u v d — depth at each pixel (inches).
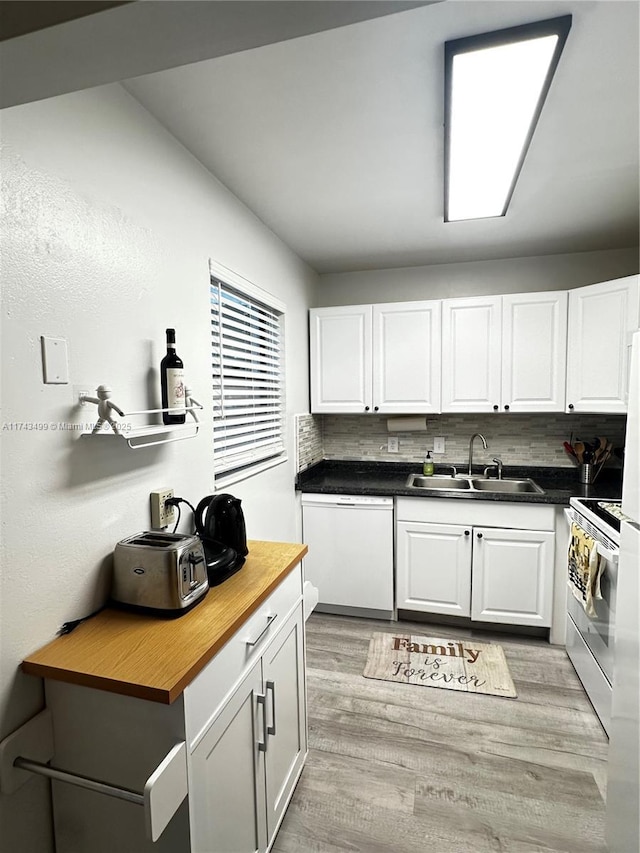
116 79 32.6
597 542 74.7
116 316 53.0
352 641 105.5
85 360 48.3
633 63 50.6
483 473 127.8
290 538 113.7
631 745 47.9
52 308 44.1
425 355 119.6
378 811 61.2
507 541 105.0
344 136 65.3
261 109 58.9
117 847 41.8
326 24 28.0
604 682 74.6
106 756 40.8
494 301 114.1
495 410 115.6
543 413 121.8
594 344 104.5
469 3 42.4
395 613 115.1
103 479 51.0
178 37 28.6
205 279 73.3
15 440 40.4
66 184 45.9
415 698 84.4
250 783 50.9
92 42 28.7
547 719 78.4
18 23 27.8
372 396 124.3
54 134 44.4
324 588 118.2
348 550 115.6
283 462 109.0
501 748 71.9
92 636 44.6
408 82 53.8
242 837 48.8
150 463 59.4
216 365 80.1
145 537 52.5
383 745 72.9
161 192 61.8
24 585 41.3
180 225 66.3
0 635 39.1
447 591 110.0
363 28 45.1
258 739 52.7
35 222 42.3
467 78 50.8
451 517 108.5
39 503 42.8
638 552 47.6
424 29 45.4
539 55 47.4
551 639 103.7
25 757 40.0
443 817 60.2
